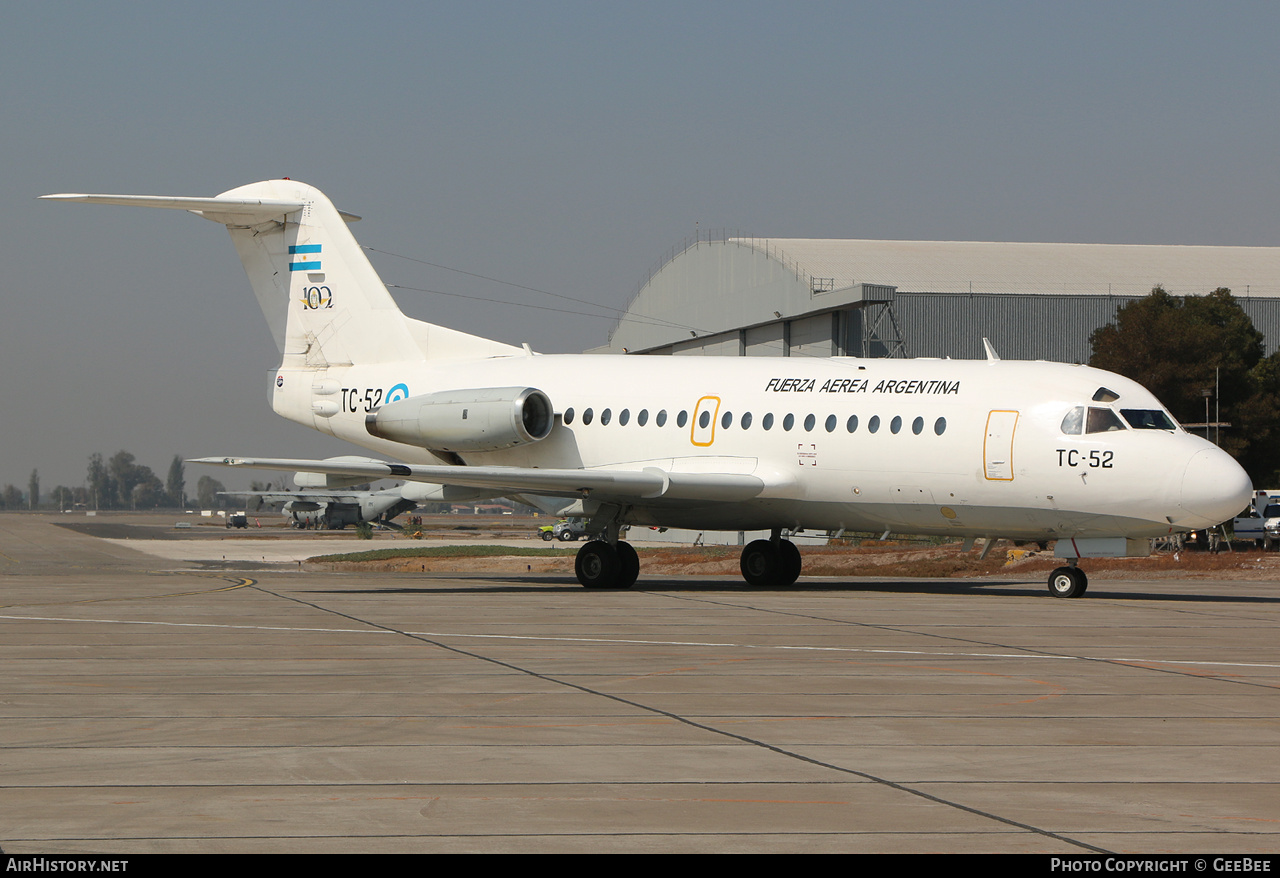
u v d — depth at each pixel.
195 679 24.05
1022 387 44.81
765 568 53.09
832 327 106.62
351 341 57.81
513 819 13.89
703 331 126.56
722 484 47.31
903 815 14.14
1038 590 51.16
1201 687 23.56
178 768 16.33
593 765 16.61
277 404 59.09
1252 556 71.19
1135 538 44.31
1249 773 16.30
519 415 51.31
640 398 51.75
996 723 19.73
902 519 47.19
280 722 19.58
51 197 51.06
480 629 33.25
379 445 56.81
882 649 29.19
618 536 51.06
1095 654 28.47
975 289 111.06
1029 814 14.21
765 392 49.34
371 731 18.88
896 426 46.12
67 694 22.22
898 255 120.62
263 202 57.19
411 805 14.48
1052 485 43.53
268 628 33.34
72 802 14.54
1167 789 15.41
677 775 16.05
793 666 26.22
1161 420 43.41
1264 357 115.69
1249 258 132.88
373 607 40.16
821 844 12.99
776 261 114.12
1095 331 112.25
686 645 29.83
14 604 40.81
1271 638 31.94
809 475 47.78
